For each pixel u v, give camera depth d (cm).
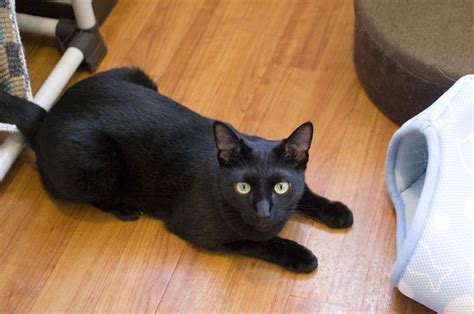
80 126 158
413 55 163
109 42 210
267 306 155
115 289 160
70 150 157
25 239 170
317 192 173
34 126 170
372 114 187
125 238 168
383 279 157
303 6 215
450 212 136
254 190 140
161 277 162
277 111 190
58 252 167
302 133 138
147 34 211
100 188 164
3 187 179
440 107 149
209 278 160
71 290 161
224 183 144
